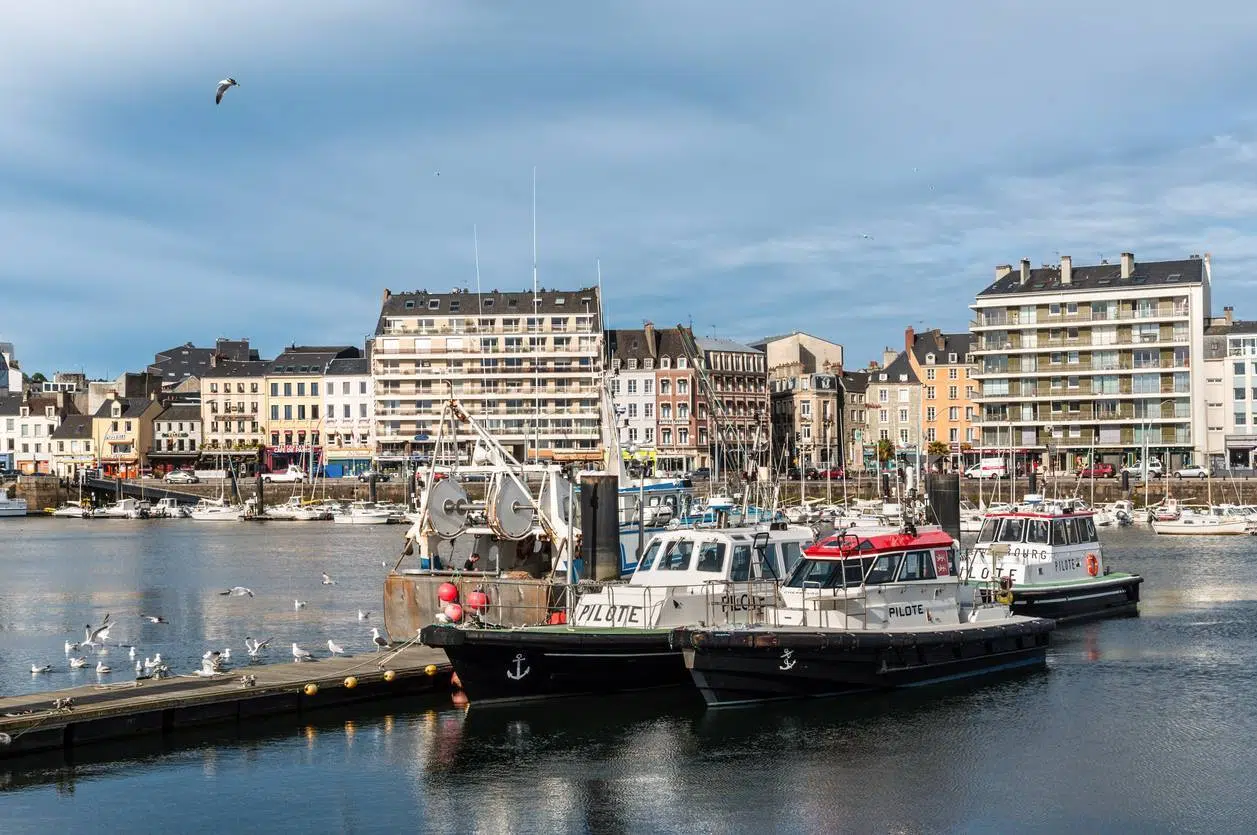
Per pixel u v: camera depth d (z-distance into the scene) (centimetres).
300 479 15488
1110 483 12188
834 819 2625
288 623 5212
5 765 2920
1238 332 13212
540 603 3844
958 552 3934
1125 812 2647
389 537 10931
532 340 15638
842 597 3462
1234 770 2902
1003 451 13700
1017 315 13650
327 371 17462
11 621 5388
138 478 16675
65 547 10031
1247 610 5294
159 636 4869
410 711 3400
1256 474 12250
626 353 15875
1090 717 3353
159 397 19375
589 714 3359
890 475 13900
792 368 17712
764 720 3303
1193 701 3531
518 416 15550
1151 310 13125
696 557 3578
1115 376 13300
